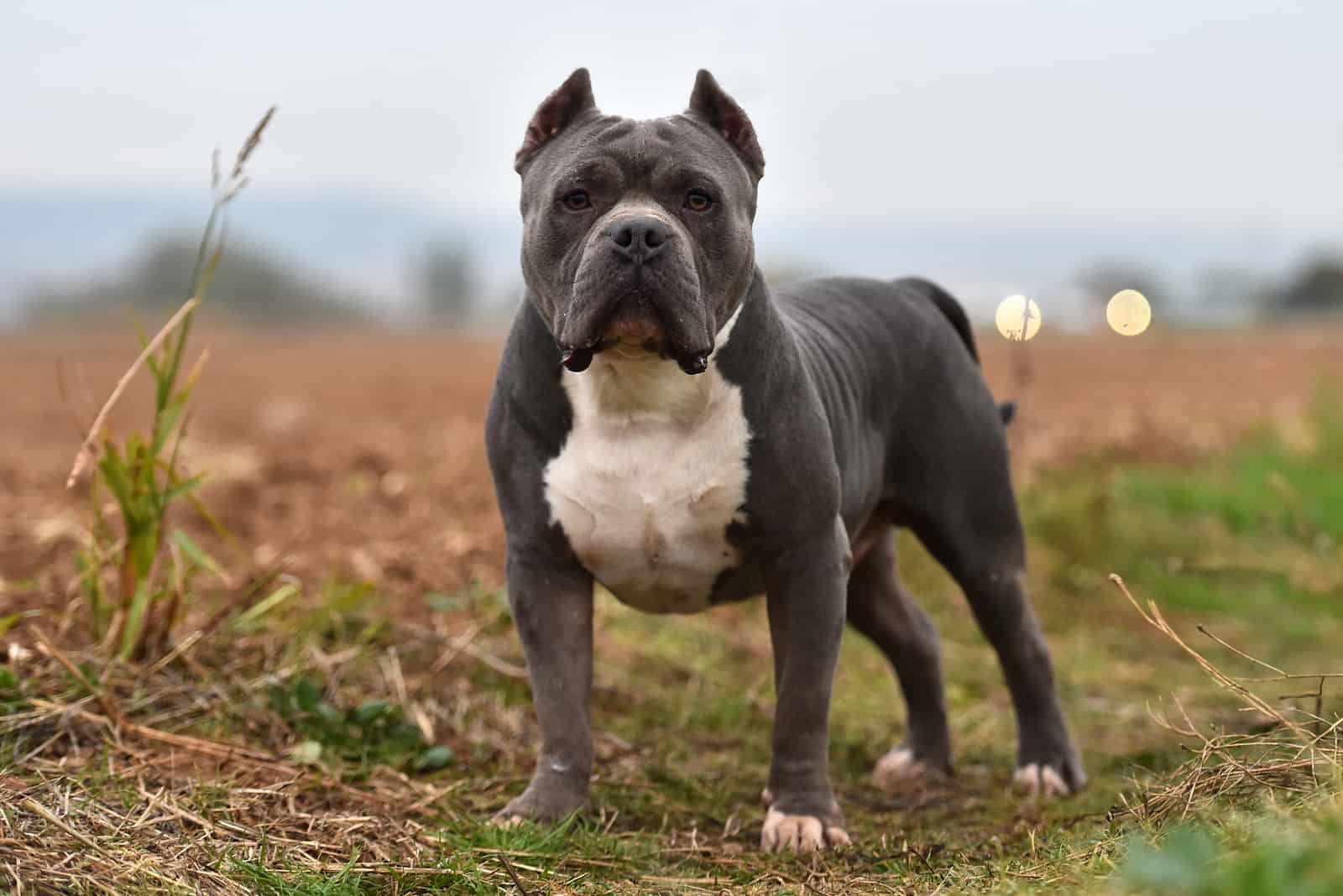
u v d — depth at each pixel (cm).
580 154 625
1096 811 686
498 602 927
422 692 792
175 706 716
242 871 529
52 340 5481
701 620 1059
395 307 9794
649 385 615
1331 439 1745
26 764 628
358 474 1546
